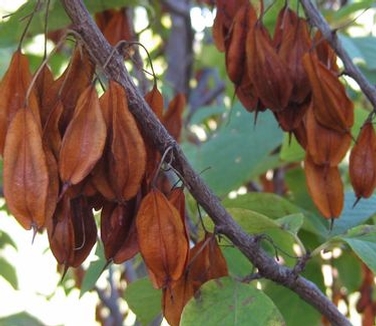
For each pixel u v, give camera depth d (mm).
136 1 511
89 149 359
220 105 972
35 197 352
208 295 404
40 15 512
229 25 484
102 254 546
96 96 363
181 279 410
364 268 621
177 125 493
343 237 436
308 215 556
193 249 416
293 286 436
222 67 864
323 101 445
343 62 481
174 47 922
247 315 403
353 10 654
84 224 380
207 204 401
